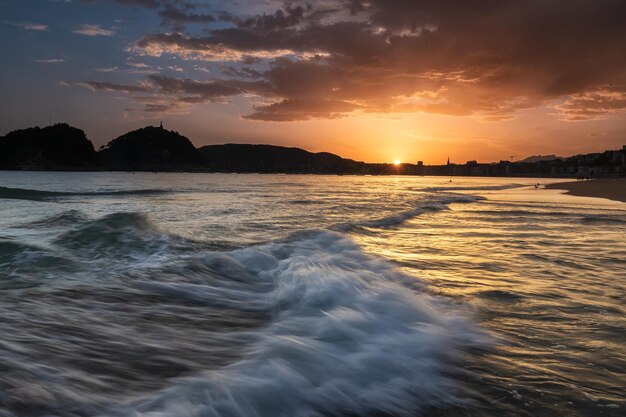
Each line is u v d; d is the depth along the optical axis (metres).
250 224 14.74
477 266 8.51
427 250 10.48
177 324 4.82
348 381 3.36
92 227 10.66
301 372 3.46
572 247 11.02
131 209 20.78
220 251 9.36
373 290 6.13
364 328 4.55
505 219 18.70
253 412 2.85
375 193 44.59
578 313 5.39
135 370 3.47
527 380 3.51
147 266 7.60
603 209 24.72
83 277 6.70
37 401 2.82
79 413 2.72
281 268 7.76
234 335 4.52
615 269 8.23
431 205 26.38
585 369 3.74
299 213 19.42
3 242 8.85
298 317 5.01
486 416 2.96
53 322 4.52
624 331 4.73
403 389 3.29
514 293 6.38
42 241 9.37
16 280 6.33
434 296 6.17
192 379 3.29
